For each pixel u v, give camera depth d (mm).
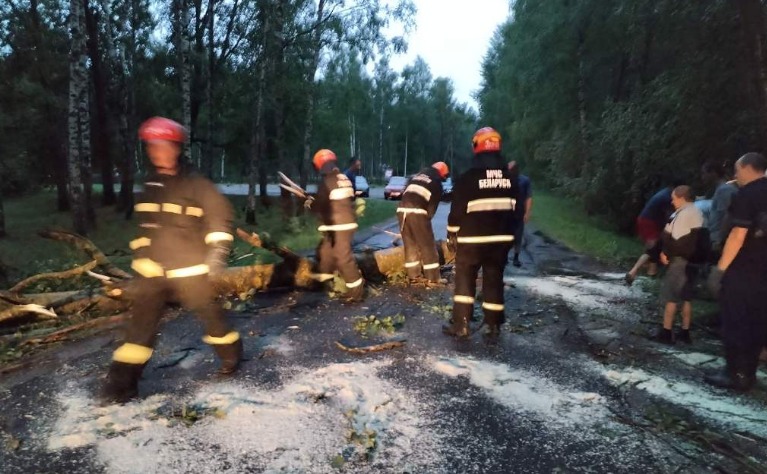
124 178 20891
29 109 17922
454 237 5188
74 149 13594
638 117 11609
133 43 19953
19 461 2934
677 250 5000
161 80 21609
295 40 16766
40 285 6910
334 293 6766
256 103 17406
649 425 3436
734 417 3568
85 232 13820
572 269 9258
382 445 3145
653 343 5105
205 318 3973
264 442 3146
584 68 18609
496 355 4695
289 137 24438
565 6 17781
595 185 15055
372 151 72750
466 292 5105
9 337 4914
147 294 3678
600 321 5836
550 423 3449
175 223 3703
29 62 18141
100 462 2928
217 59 19516
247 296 6594
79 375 4129
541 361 4570
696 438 3262
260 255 9812
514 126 29719
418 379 4125
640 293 7250
